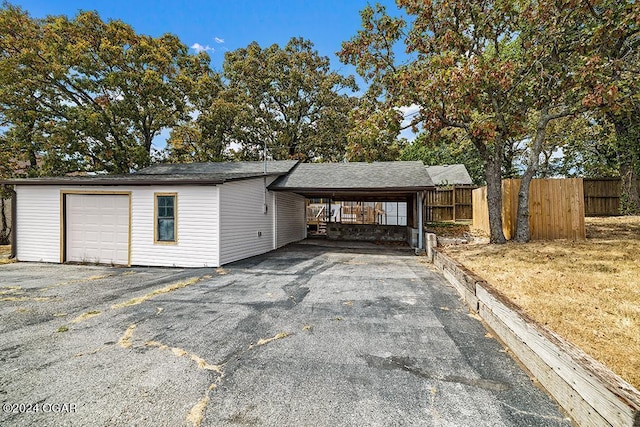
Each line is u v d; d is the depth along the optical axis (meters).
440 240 10.08
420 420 2.15
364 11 8.98
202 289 5.78
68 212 9.10
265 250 10.85
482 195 10.92
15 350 3.26
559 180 8.37
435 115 7.79
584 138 12.27
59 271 7.76
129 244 8.64
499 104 8.39
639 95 6.93
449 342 3.40
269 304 4.82
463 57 7.51
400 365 2.91
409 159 33.19
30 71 12.36
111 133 14.15
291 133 23.67
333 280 6.45
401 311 4.45
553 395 2.37
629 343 2.77
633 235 8.18
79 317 4.25
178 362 2.99
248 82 22.11
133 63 14.03
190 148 19.30
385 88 9.56
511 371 2.79
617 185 12.60
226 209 8.52
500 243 8.35
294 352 3.19
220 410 2.27
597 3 6.87
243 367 2.89
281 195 12.37
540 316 3.40
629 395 1.71
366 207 20.92
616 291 4.13
